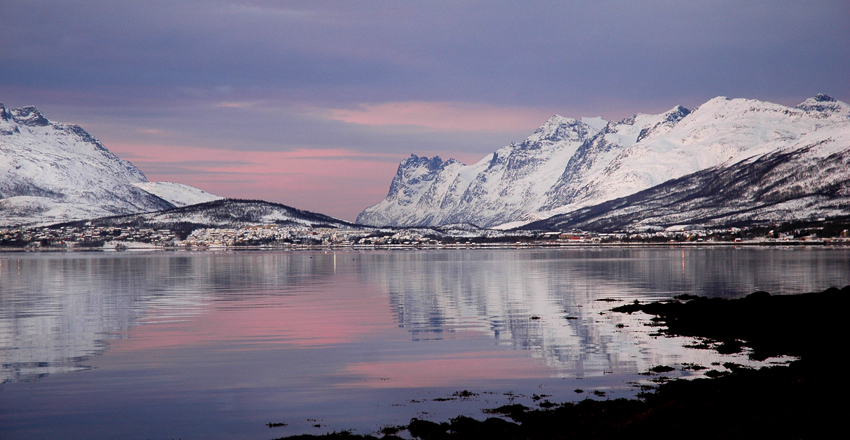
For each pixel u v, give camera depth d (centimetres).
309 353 5278
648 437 2923
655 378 4234
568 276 14862
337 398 3906
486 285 12319
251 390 4106
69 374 4544
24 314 7912
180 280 14412
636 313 7500
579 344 5534
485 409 3612
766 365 4534
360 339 5938
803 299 6956
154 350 5428
